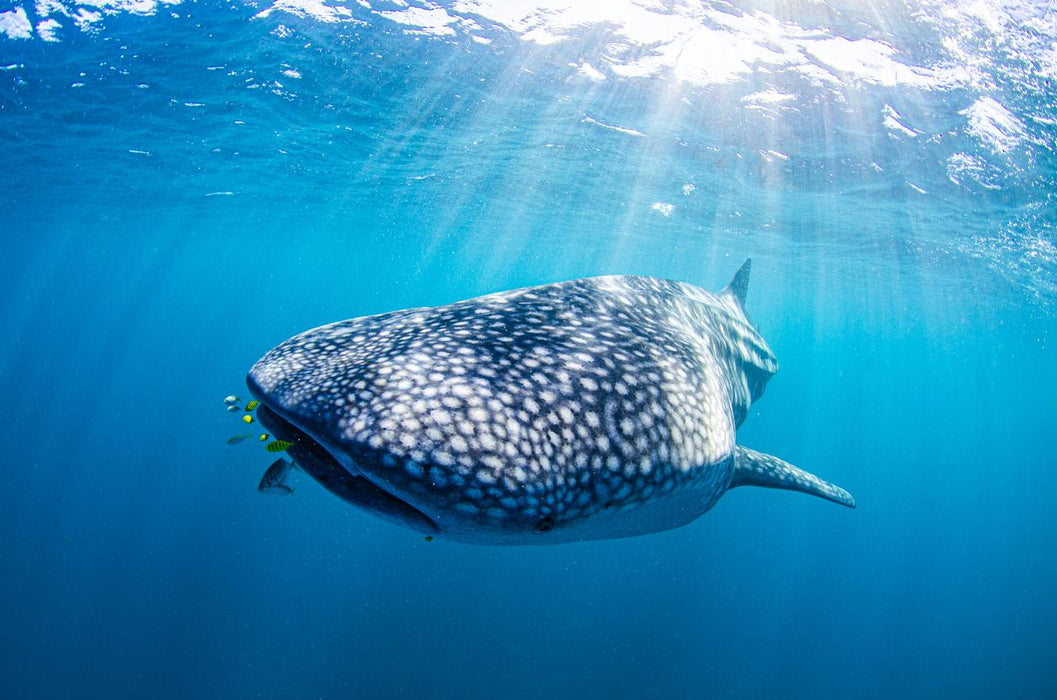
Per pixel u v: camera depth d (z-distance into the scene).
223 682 22.52
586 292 2.84
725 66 11.04
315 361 2.00
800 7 9.01
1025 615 34.50
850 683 25.94
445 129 16.66
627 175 19.36
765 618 28.19
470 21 11.02
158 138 17.92
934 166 13.59
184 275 75.31
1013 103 10.36
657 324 2.76
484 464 1.65
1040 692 27.03
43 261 54.50
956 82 10.15
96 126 16.59
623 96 13.05
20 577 26.94
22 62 12.54
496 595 24.77
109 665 23.02
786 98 11.71
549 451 1.77
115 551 28.39
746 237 25.56
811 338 88.62
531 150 17.95
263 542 28.09
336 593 25.09
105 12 10.91
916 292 31.53
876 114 11.69
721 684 23.98
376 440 1.63
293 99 14.95
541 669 22.36
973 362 71.00
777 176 16.28
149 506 32.41
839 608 30.66
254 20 11.22
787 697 24.23
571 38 11.05
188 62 12.85
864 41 9.55
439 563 25.98
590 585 26.11
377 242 42.81
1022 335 40.00
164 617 24.70
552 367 2.00
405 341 2.08
